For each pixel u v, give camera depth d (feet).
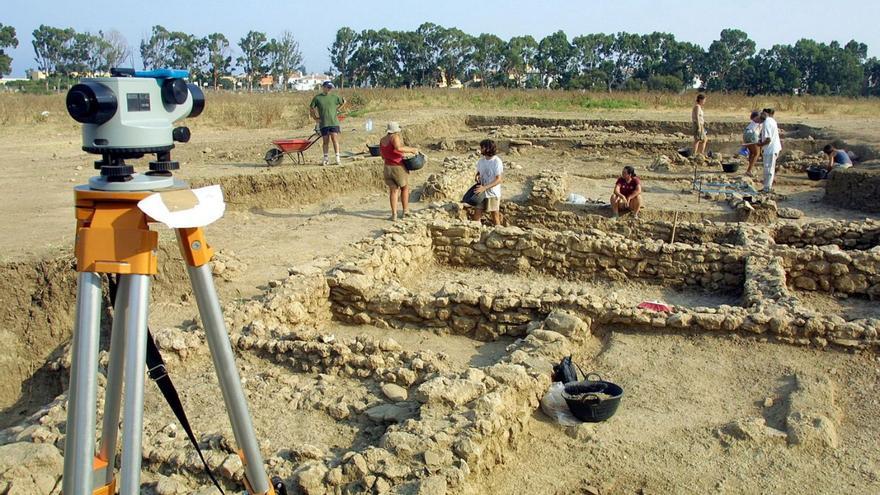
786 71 204.74
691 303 28.25
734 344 21.93
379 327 25.75
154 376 8.64
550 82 235.81
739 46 222.48
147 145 7.82
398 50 237.66
